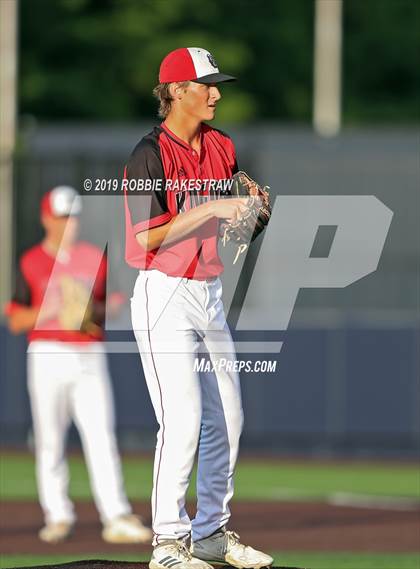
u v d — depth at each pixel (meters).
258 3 132.00
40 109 124.88
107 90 126.56
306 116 132.75
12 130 80.56
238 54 127.94
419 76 136.88
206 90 21.00
